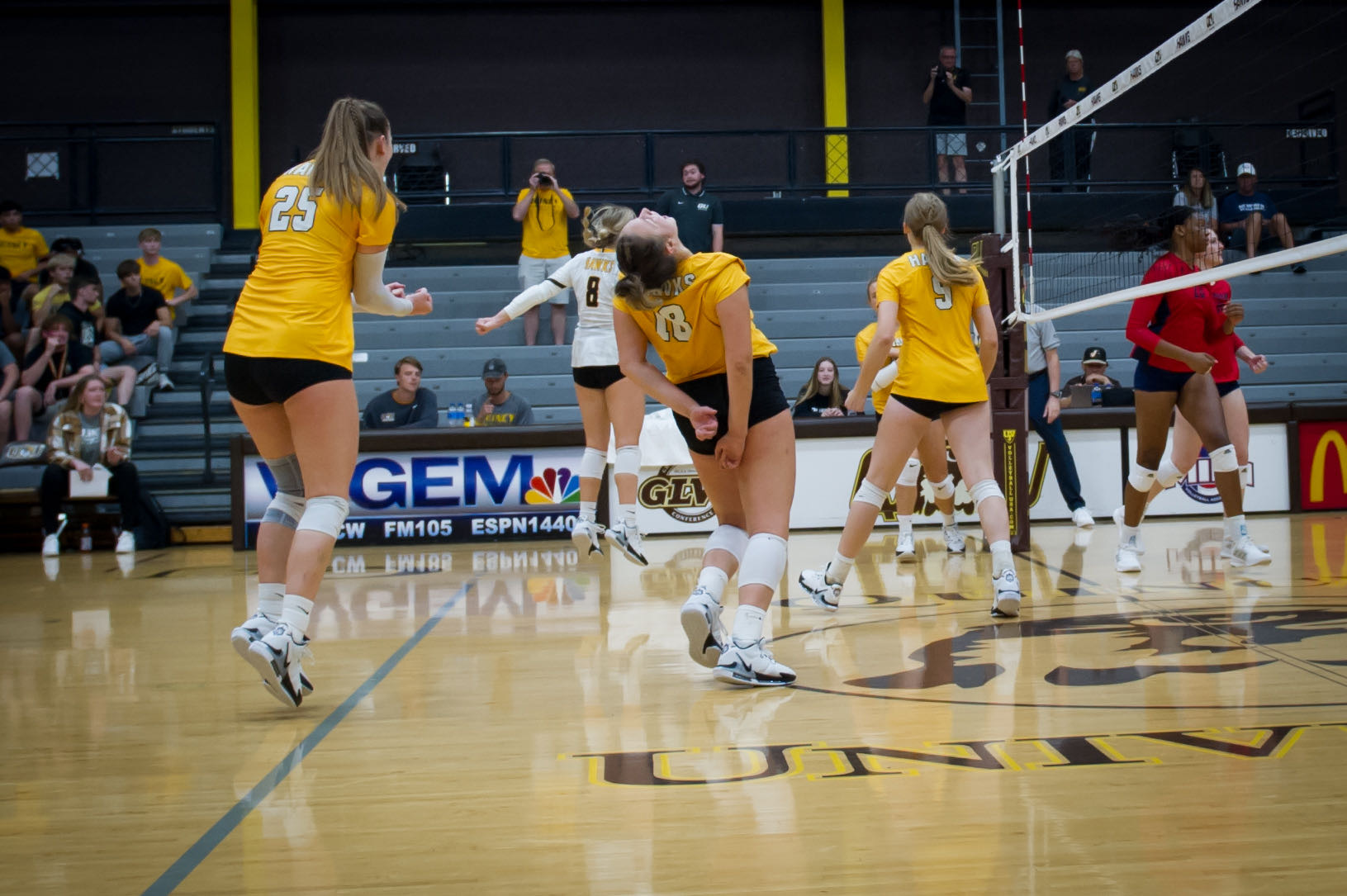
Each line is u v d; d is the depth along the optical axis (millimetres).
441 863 1838
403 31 15594
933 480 6230
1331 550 5977
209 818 2096
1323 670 3109
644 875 1767
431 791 2232
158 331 10992
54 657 3902
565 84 15719
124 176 15297
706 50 15797
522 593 5277
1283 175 14484
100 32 15352
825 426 8062
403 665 3574
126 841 1980
